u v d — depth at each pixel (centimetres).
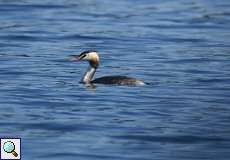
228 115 2089
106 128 1942
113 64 2800
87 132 1906
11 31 3466
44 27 3588
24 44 3192
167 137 1880
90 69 2475
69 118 2023
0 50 3045
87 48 3134
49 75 2578
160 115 2078
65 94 2289
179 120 2033
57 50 3075
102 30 3553
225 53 3058
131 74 2622
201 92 2353
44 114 2064
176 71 2681
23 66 2725
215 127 1972
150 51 3077
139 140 1853
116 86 2391
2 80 2488
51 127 1941
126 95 2286
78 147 1788
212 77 2581
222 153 1775
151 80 2517
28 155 1728
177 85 2444
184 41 3334
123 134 1895
